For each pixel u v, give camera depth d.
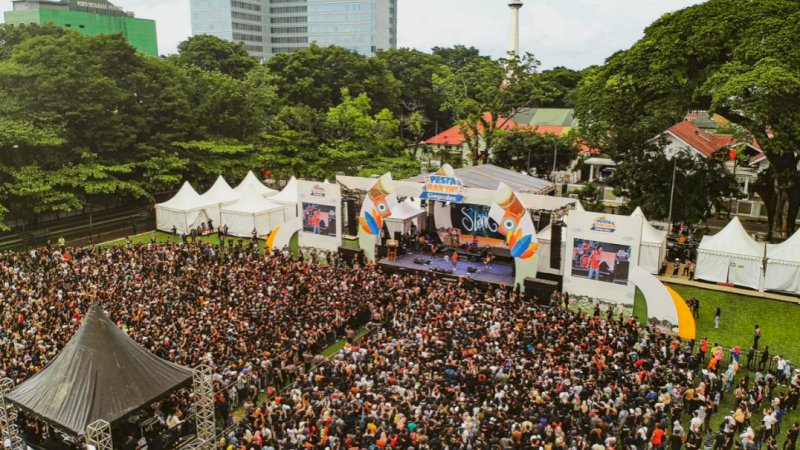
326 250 44.06
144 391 17.52
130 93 54.53
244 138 65.62
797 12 35.06
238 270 34.28
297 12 164.25
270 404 20.09
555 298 33.22
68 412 16.41
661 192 46.25
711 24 37.47
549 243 38.81
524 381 20.94
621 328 27.44
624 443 19.03
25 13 126.62
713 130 74.06
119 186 49.84
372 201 40.22
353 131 63.62
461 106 62.66
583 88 48.38
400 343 24.72
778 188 44.66
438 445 16.67
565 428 18.88
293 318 27.50
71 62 50.00
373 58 85.88
